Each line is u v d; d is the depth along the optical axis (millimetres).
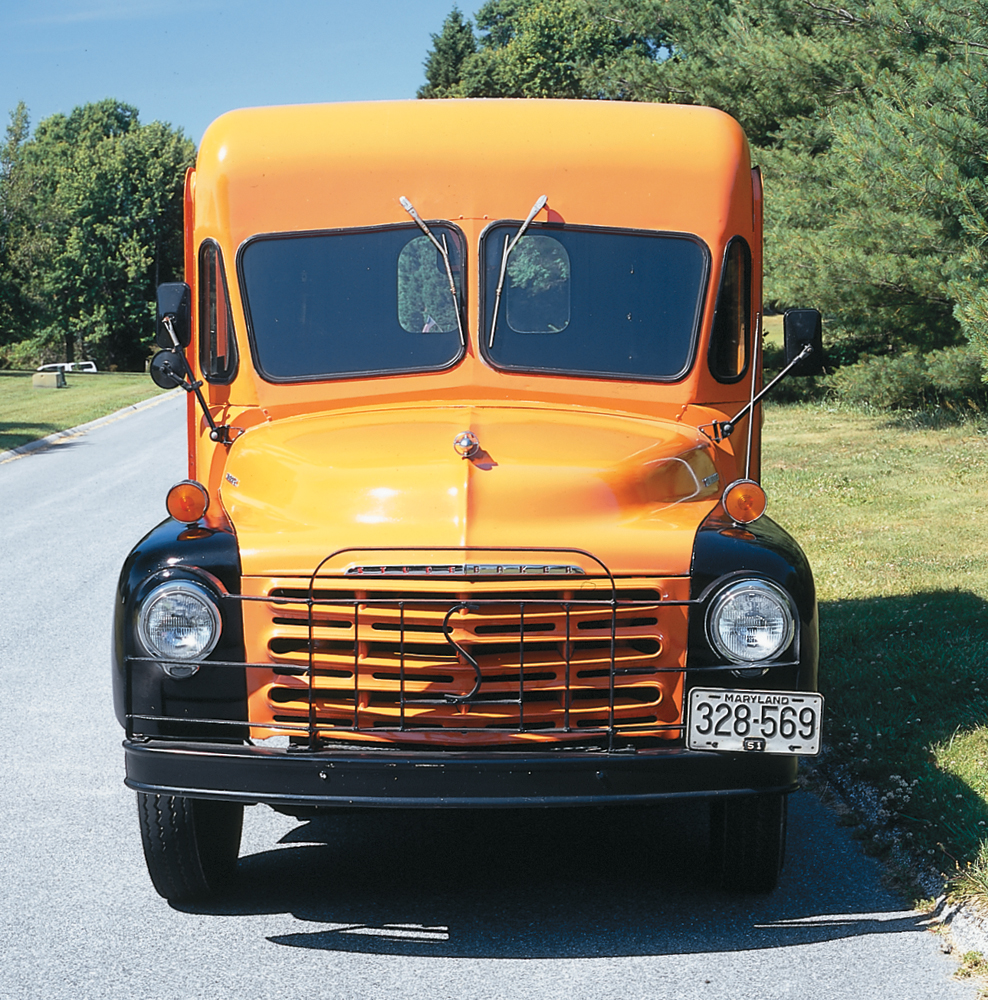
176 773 3959
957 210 16156
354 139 5152
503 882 4684
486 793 3828
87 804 5594
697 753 3904
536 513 4121
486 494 4141
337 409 5020
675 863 4852
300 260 5105
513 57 61438
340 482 4285
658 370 5051
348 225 5109
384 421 4766
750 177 5301
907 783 5219
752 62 22891
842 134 17141
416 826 5316
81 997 3834
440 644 3945
